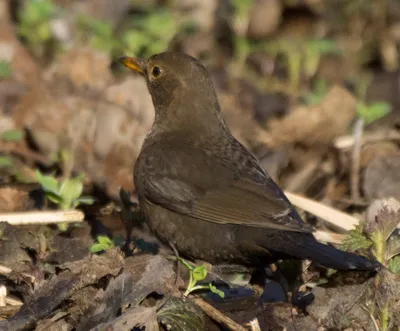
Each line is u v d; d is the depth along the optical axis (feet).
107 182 44.19
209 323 32.01
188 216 34.58
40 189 41.96
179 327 29.91
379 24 65.57
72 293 30.35
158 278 30.86
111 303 29.68
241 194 33.99
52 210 38.11
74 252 33.60
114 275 30.48
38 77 55.57
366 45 65.46
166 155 35.83
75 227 37.58
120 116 48.08
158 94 37.99
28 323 30.01
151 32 58.95
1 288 32.68
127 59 39.06
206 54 62.34
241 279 35.88
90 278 30.45
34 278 32.48
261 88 60.03
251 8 64.03
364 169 45.96
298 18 65.21
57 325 30.01
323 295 31.14
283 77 62.08
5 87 53.98
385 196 43.98
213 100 37.58
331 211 38.37
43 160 46.55
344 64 64.28
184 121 37.35
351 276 31.04
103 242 33.88
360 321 30.78
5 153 46.91
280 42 62.39
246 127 52.54
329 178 46.44
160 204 35.09
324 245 31.32
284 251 31.58
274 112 56.54
